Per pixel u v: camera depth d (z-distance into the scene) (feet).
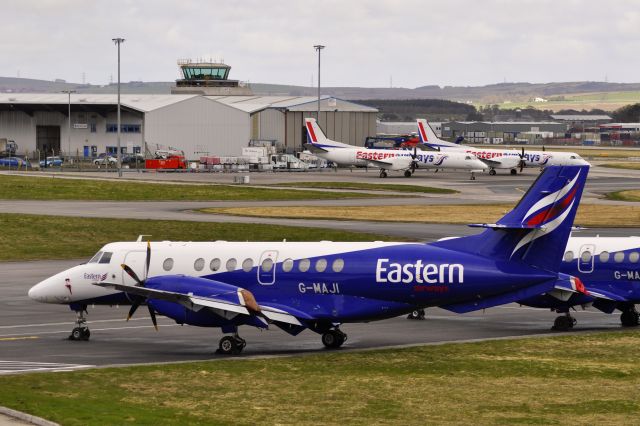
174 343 315.58
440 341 318.65
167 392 236.63
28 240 593.83
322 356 289.53
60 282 324.19
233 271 309.63
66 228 633.20
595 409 220.64
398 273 296.92
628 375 260.01
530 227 291.99
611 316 376.07
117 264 320.09
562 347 303.89
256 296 307.58
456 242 300.40
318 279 302.86
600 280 343.46
